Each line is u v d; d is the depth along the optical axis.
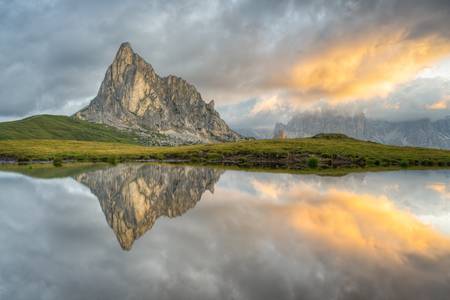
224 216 35.28
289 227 30.12
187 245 24.89
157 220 33.56
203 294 16.73
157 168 108.81
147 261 21.53
